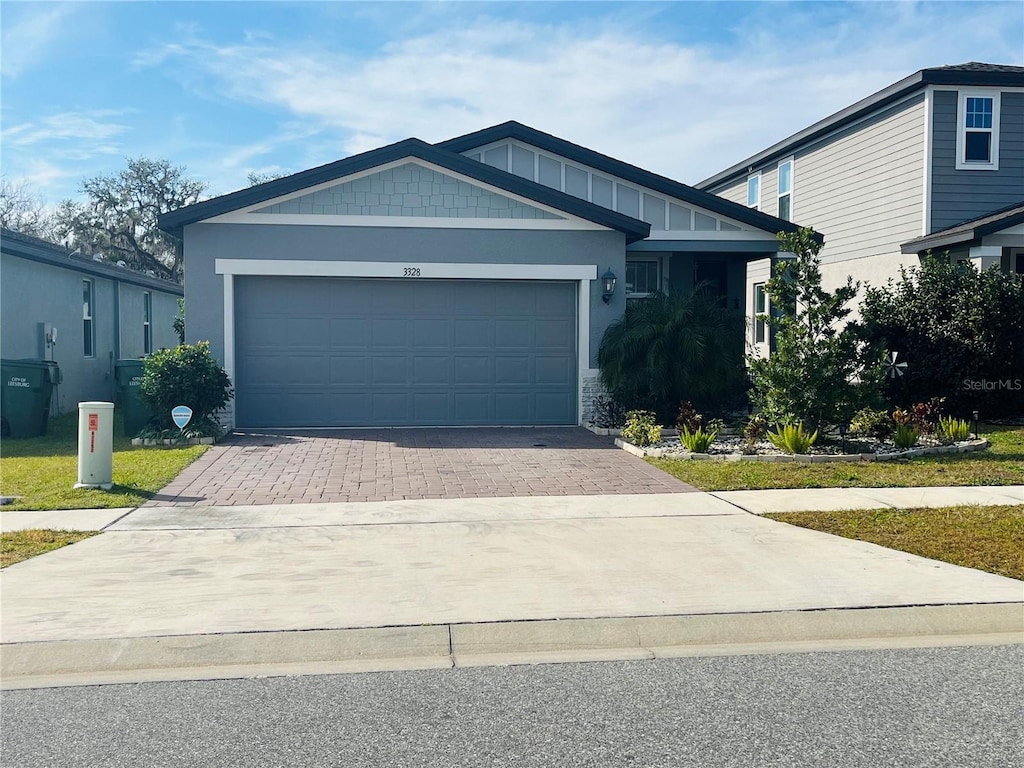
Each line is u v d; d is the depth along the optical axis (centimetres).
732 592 643
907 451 1180
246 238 1428
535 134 1664
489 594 639
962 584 659
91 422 975
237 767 400
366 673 517
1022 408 1502
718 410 1454
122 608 607
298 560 721
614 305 1489
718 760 403
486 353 1495
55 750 418
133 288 2408
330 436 1382
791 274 1277
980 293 1448
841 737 427
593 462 1163
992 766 397
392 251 1448
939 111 1762
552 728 438
